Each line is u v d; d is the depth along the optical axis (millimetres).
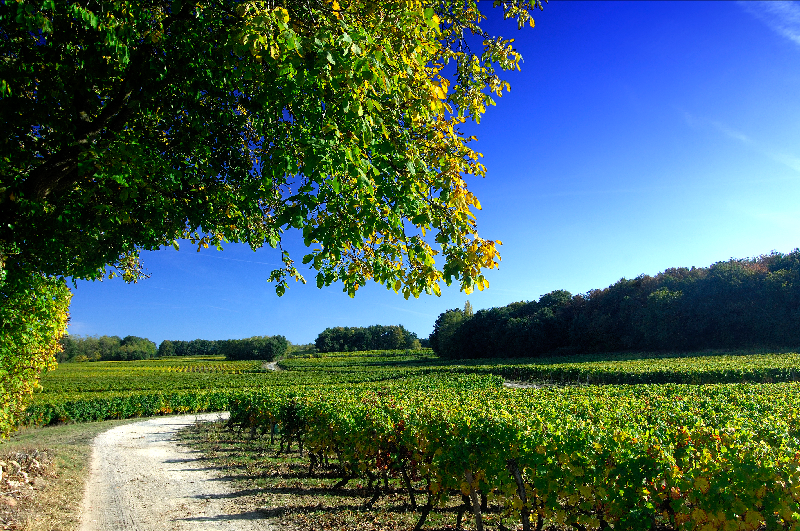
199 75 5211
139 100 5445
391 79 4320
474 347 80562
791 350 41219
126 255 8352
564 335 68562
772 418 6582
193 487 9047
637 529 4402
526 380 40438
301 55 3727
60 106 5477
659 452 4504
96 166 4781
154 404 26828
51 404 23531
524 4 6695
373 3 4797
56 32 4879
